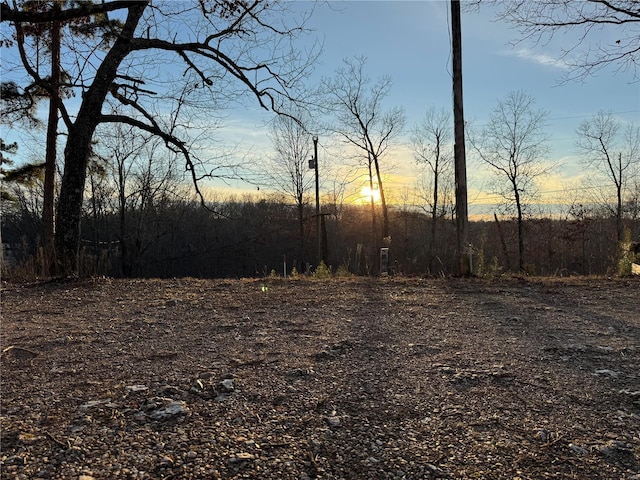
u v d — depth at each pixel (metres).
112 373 3.58
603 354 4.17
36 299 6.84
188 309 6.09
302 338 4.64
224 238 42.09
